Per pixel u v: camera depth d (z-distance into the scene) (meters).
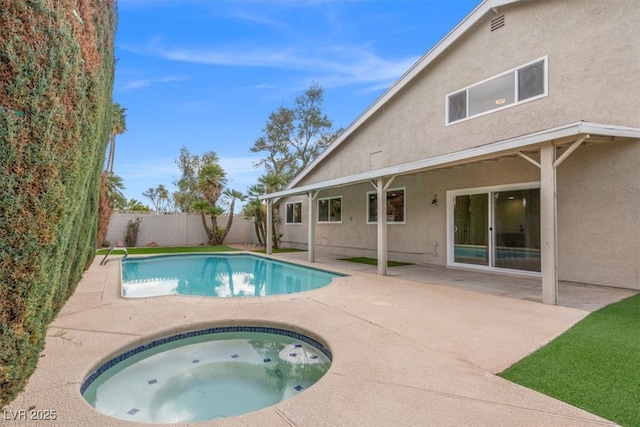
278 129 29.67
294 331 4.95
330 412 2.73
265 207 20.81
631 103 6.86
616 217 7.08
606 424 2.53
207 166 22.25
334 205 16.38
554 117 8.03
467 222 10.27
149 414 3.34
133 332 4.64
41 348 2.21
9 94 1.75
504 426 2.52
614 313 5.32
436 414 2.68
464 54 10.15
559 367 3.48
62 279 3.67
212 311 5.70
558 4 8.01
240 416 2.69
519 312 5.50
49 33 1.93
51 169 1.96
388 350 3.99
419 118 11.65
